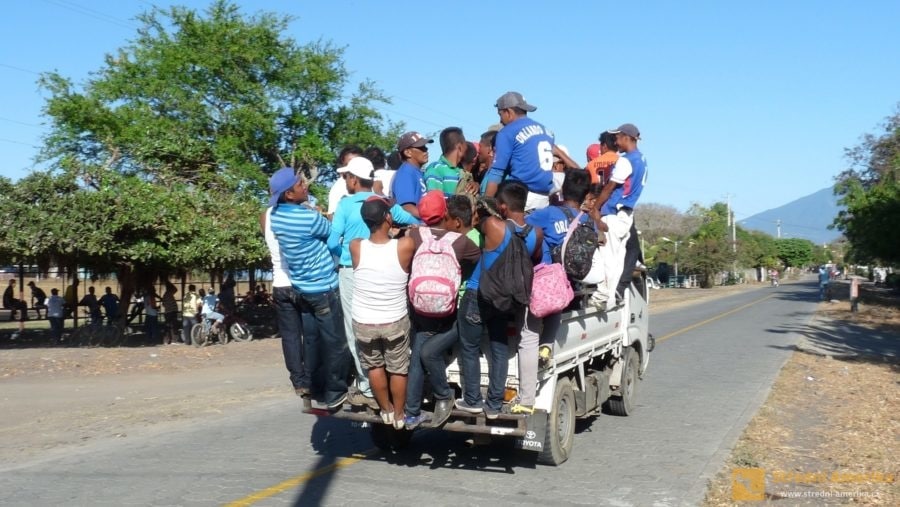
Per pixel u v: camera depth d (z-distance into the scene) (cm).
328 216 829
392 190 768
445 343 680
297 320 739
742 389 1306
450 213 674
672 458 823
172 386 1430
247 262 2203
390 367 683
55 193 1900
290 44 2961
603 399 941
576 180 781
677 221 9081
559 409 782
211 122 2830
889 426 1008
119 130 2639
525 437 717
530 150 774
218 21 2873
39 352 1920
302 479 724
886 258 3984
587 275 808
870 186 4812
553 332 712
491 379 685
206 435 935
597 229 838
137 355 1886
